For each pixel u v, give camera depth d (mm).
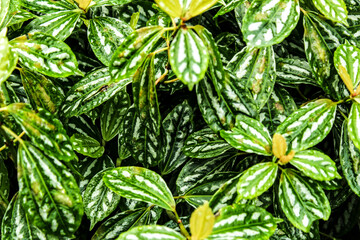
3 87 613
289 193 597
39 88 634
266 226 569
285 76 669
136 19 674
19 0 628
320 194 594
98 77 647
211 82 587
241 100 592
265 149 598
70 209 563
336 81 632
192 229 540
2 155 634
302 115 609
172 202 610
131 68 563
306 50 637
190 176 674
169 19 653
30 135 555
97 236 641
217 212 590
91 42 646
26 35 592
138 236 555
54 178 560
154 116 611
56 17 632
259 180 582
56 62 586
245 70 634
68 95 641
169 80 664
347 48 620
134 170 617
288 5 581
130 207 666
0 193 638
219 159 683
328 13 595
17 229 588
